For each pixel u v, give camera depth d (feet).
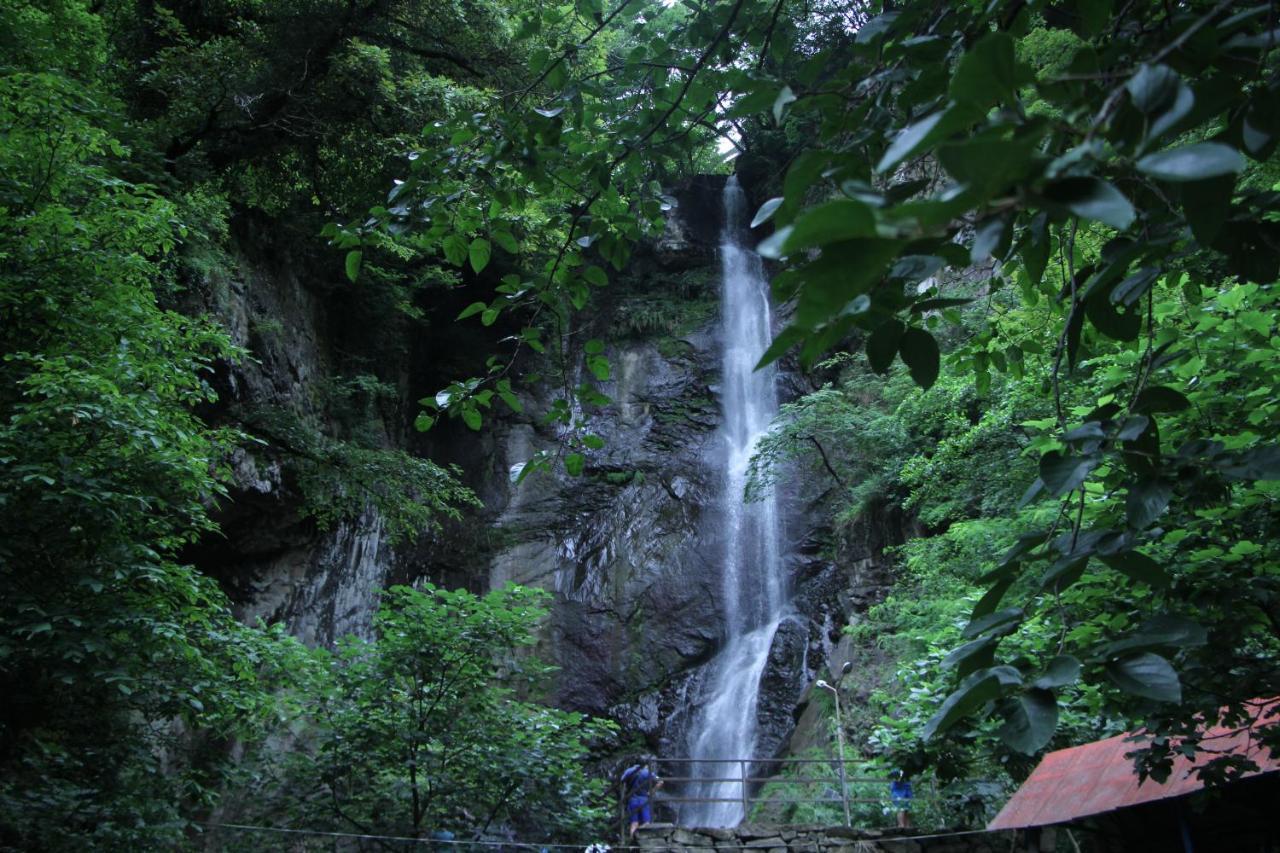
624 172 13.57
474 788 34.86
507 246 13.20
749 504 79.00
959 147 3.69
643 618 73.31
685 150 13.57
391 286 69.62
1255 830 24.56
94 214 28.43
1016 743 5.40
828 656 64.64
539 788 35.45
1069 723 25.67
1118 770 25.23
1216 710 14.37
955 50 8.05
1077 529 6.95
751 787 62.75
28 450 23.30
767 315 92.73
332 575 63.36
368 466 56.24
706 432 84.23
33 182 27.48
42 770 24.30
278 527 58.18
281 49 47.37
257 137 50.47
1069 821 26.21
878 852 35.32
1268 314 16.30
